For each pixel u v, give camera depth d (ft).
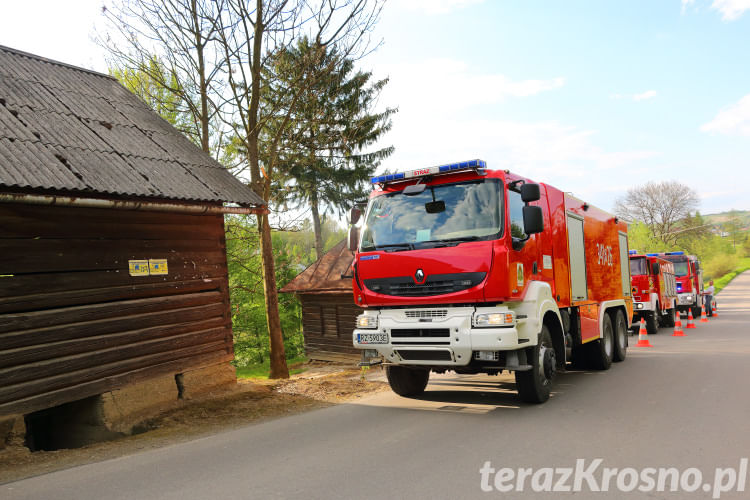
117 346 25.39
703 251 266.57
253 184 44.27
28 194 21.52
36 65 33.63
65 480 16.42
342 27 42.55
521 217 25.23
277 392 32.22
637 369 35.55
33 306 22.27
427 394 29.71
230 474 16.01
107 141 29.17
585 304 32.63
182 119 58.65
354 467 16.11
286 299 74.84
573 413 23.06
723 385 28.22
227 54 41.60
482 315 23.03
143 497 14.33
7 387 20.97
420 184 25.67
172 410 27.35
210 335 30.58
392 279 24.98
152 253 27.58
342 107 70.23
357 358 55.06
